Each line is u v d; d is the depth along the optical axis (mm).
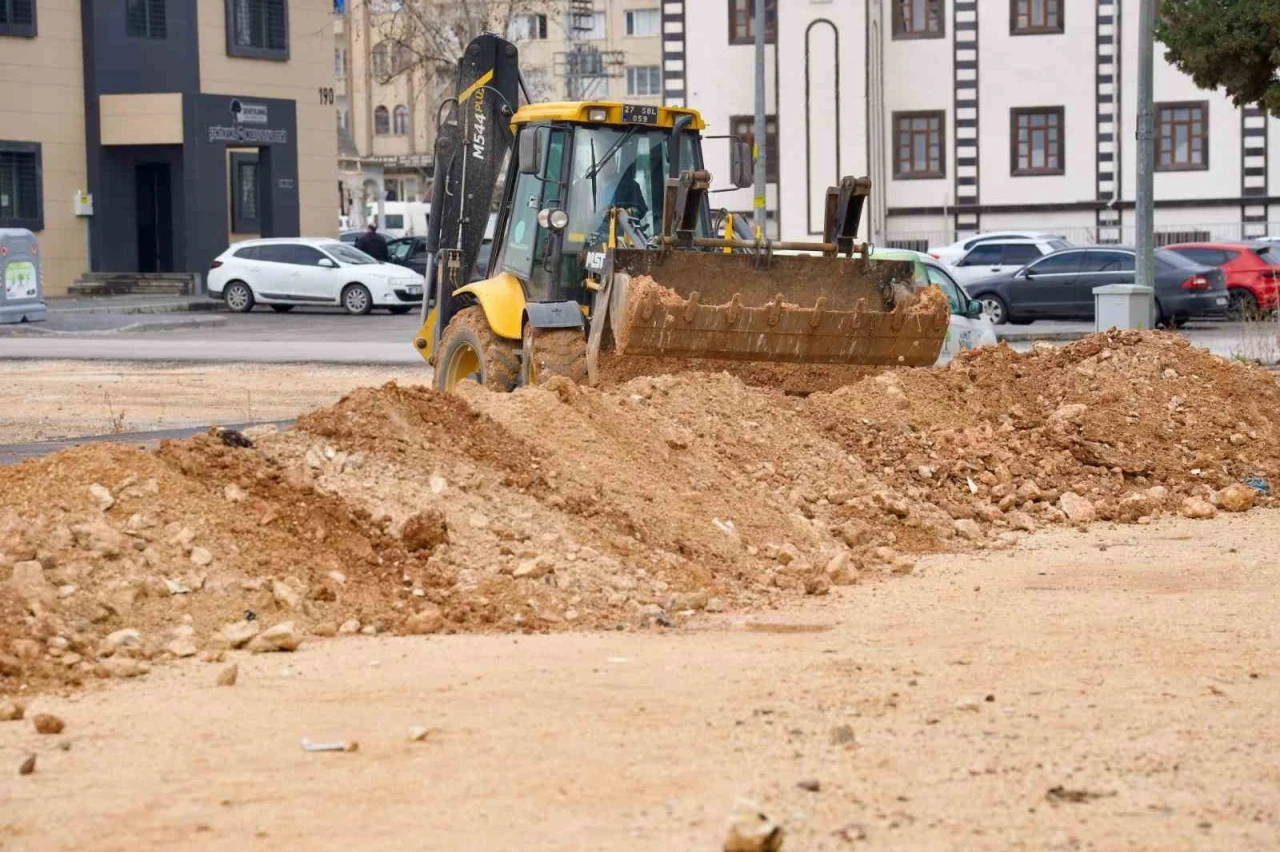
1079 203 75625
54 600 11164
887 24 76500
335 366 35219
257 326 50406
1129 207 75312
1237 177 75062
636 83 134625
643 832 7195
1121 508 17141
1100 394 19969
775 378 19625
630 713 9227
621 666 10492
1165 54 43500
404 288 56812
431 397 14977
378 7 137125
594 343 19000
